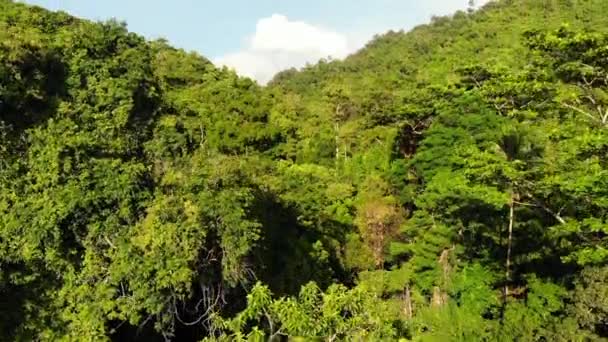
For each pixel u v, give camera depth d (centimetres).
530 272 2709
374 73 10531
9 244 1991
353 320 1402
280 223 3084
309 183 3672
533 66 3114
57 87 2302
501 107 3431
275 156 4519
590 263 2103
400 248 3241
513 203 2628
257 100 4631
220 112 4238
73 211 2031
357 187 4009
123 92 2355
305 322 1376
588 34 2270
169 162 2400
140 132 2438
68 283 2069
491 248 2892
